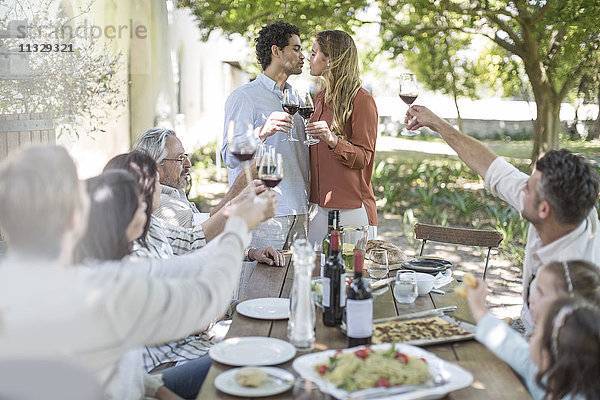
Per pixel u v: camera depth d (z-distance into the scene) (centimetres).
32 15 572
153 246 270
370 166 414
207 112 1603
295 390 188
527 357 206
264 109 410
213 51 1666
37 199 154
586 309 180
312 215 418
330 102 409
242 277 383
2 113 524
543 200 236
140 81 949
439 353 221
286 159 408
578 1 762
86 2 706
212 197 978
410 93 347
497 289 567
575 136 1337
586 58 890
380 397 177
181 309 171
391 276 319
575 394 178
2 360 135
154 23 1021
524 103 2028
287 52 409
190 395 250
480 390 193
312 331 225
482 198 978
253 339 228
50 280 156
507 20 888
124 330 162
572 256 238
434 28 884
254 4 803
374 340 224
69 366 136
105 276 164
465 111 2048
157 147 350
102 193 198
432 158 1409
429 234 400
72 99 589
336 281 243
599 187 235
